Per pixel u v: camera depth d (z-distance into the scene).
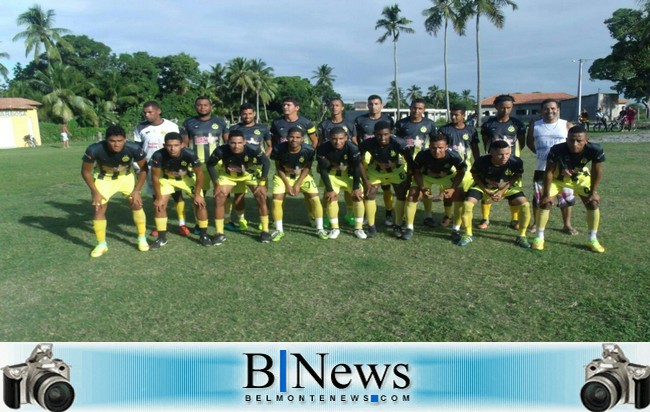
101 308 4.15
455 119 6.81
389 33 43.75
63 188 11.19
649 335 3.55
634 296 4.20
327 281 4.71
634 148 17.38
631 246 5.60
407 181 6.37
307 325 3.80
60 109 40.19
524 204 5.76
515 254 5.46
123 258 5.54
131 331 3.73
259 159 6.06
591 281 4.57
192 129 6.88
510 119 6.64
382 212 7.95
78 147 31.52
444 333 3.64
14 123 35.66
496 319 3.85
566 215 6.22
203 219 6.08
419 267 5.09
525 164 13.77
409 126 6.96
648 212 7.24
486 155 5.92
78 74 43.56
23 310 4.13
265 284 4.65
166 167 6.03
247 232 6.71
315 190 6.37
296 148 6.04
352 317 3.93
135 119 48.28
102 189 5.75
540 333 3.62
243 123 6.96
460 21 36.12
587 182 5.60
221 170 6.36
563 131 6.26
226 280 4.78
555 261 5.17
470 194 5.91
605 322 3.76
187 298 4.34
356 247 5.87
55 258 5.54
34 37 42.47
